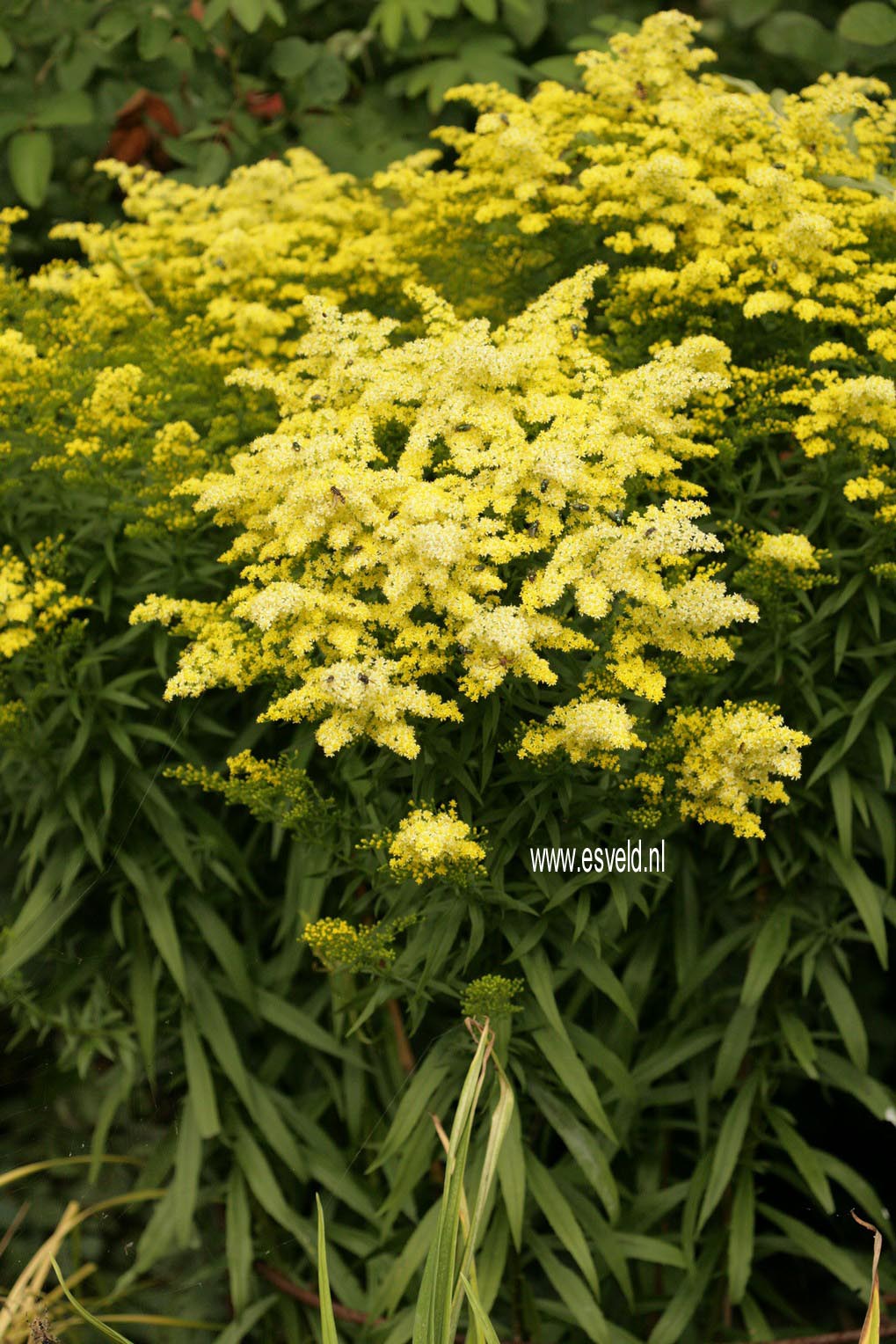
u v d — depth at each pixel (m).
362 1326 2.57
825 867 2.54
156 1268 2.76
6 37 3.50
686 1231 2.52
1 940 2.59
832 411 2.25
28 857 2.72
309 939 2.16
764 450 2.54
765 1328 2.54
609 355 2.51
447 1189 1.65
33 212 3.86
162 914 2.59
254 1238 2.76
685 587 2.01
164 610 2.23
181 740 2.65
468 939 2.33
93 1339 2.63
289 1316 2.67
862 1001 2.99
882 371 2.41
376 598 2.13
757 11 3.56
